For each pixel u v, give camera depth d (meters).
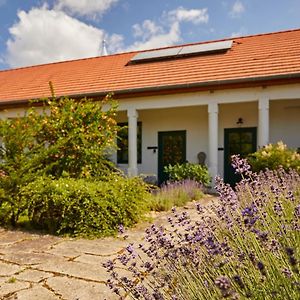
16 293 2.70
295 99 9.75
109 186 5.27
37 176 5.57
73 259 3.58
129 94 11.02
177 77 11.24
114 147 7.74
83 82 13.18
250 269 1.80
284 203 3.09
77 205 4.81
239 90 9.81
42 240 4.44
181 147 12.18
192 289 1.89
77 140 6.69
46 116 7.09
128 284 2.06
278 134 10.84
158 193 7.49
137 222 5.32
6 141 5.67
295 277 1.49
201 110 11.90
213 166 10.04
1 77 17.16
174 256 2.12
